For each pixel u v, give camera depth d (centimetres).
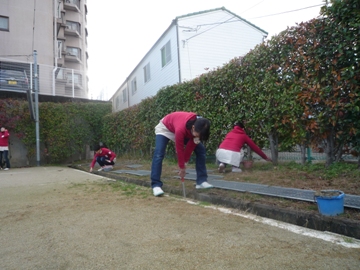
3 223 246
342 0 355
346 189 289
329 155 408
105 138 1267
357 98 351
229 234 200
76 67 2284
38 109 1094
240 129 498
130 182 509
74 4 2275
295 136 436
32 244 192
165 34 1298
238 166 481
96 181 523
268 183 355
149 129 930
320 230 210
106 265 155
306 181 346
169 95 800
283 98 445
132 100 1884
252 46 1311
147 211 272
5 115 1036
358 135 363
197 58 1205
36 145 1067
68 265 157
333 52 369
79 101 1295
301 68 423
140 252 172
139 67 1708
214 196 311
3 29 1377
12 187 469
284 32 450
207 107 646
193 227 218
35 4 1471
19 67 1368
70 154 1195
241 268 146
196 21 1212
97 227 225
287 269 143
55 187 454
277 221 235
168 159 809
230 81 575
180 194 364
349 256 158
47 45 1479
